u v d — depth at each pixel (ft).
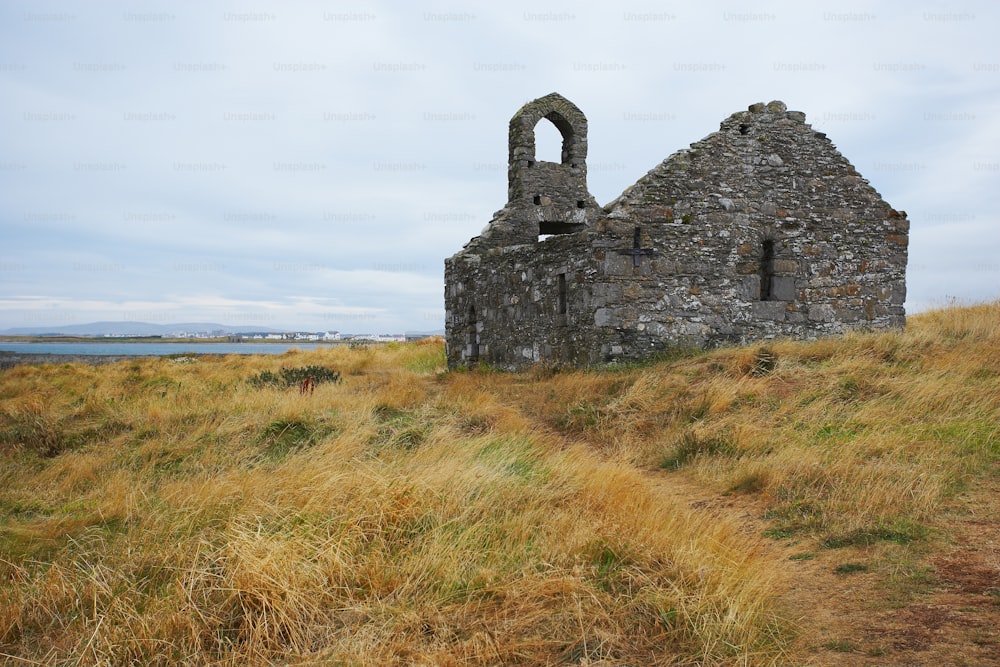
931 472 23.47
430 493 19.93
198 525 18.56
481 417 36.17
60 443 31.83
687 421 34.09
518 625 14.02
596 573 16.17
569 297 53.21
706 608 14.46
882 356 42.09
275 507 18.56
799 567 18.11
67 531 19.36
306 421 32.68
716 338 51.65
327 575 15.53
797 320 54.08
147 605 14.52
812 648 13.76
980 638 13.48
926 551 18.16
